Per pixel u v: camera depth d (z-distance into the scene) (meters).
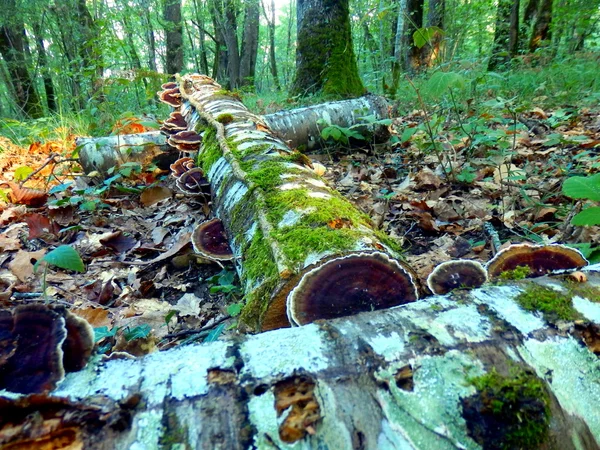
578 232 2.60
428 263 2.65
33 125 7.03
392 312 1.20
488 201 3.46
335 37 7.84
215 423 0.87
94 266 3.14
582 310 1.16
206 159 3.67
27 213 3.69
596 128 4.69
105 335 1.97
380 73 9.13
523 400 0.93
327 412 0.89
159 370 1.00
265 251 2.00
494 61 9.34
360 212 2.21
